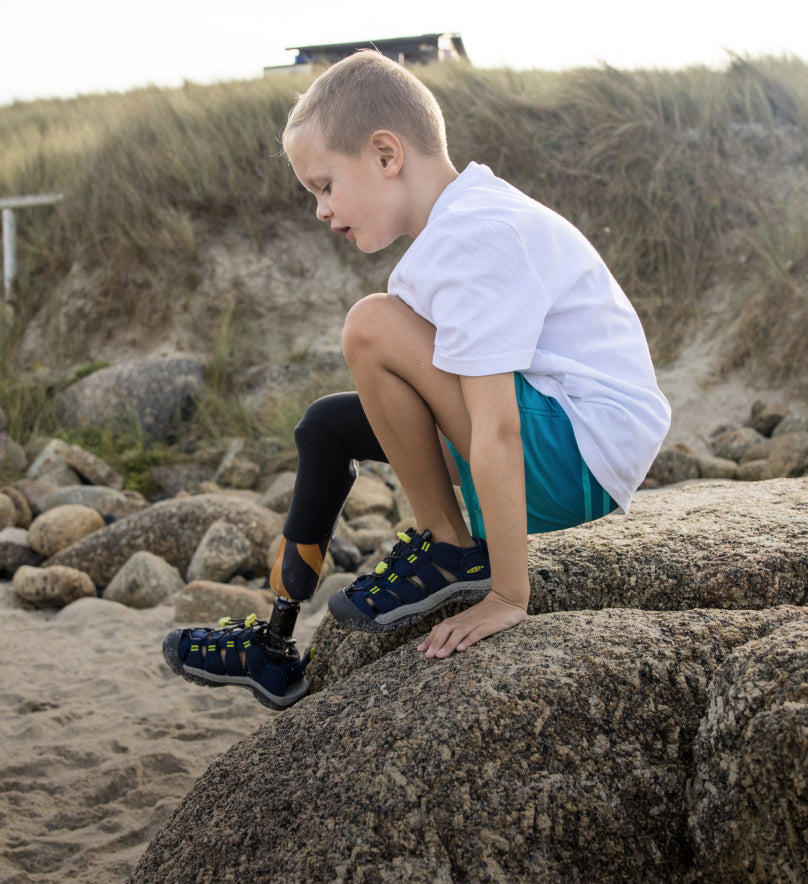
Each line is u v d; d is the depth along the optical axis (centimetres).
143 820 221
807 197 766
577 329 157
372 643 179
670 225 762
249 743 153
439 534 164
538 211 155
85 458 639
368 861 124
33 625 388
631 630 144
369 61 163
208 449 693
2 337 823
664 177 774
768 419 643
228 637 189
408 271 151
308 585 186
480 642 148
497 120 812
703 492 224
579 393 154
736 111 823
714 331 722
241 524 467
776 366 678
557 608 169
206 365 768
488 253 145
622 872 124
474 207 150
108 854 206
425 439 158
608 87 833
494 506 145
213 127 871
